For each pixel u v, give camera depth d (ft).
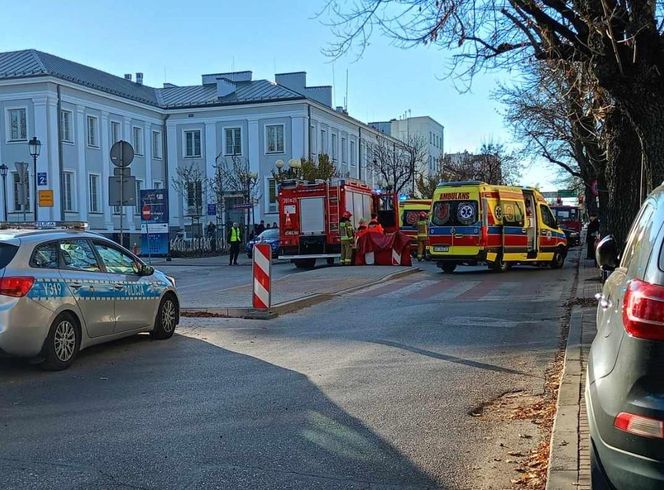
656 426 10.19
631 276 11.73
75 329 26.84
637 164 40.09
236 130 168.04
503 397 22.04
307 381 24.08
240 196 149.18
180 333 34.68
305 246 86.22
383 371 25.59
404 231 109.19
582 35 31.65
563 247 80.38
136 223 160.86
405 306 44.96
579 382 22.04
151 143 167.84
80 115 142.72
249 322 38.45
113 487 14.79
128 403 21.47
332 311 43.06
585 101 43.60
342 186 84.84
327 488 14.76
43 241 26.23
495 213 71.41
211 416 20.02
